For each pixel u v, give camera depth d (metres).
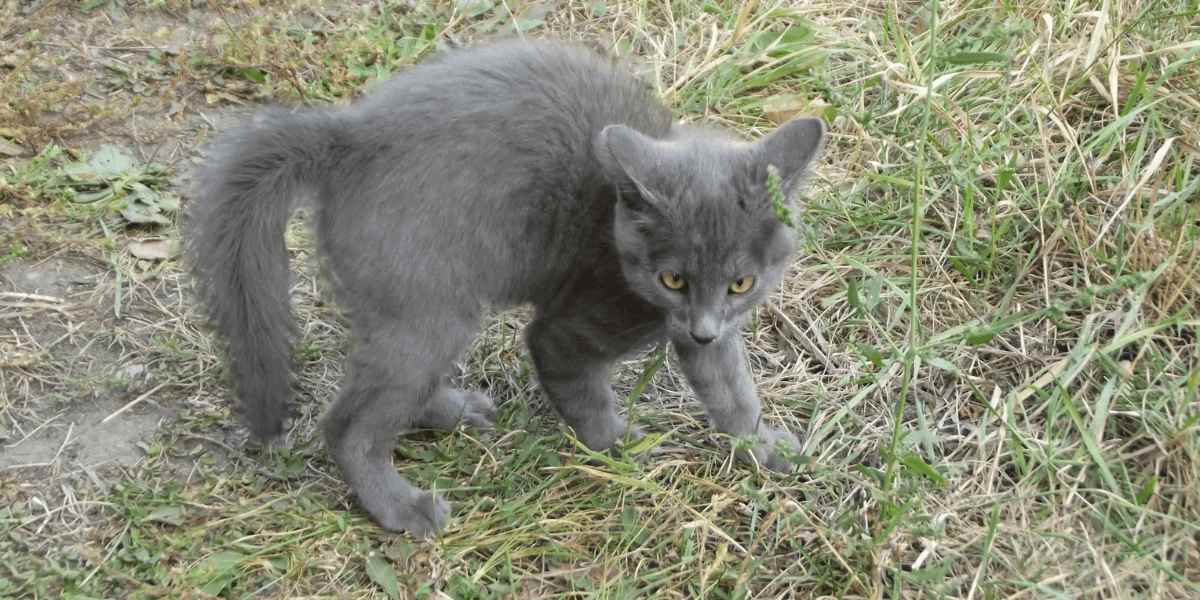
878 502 0.90
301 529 0.89
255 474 0.91
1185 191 1.00
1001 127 1.07
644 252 0.85
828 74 1.14
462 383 0.99
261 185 0.85
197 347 0.97
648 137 0.87
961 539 0.89
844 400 0.97
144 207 1.03
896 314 0.98
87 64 1.13
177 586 0.85
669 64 1.15
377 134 0.86
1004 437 0.93
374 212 0.85
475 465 0.93
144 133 1.08
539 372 0.93
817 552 0.88
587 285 0.89
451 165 0.85
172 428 0.93
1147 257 0.98
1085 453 0.91
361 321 0.87
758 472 0.93
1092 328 0.96
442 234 0.85
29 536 0.87
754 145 0.86
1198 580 0.86
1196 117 1.06
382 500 0.89
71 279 1.00
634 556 0.89
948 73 1.09
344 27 1.17
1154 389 0.93
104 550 0.87
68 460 0.91
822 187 1.07
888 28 1.16
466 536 0.89
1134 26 1.10
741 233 0.85
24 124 1.07
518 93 0.87
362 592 0.86
